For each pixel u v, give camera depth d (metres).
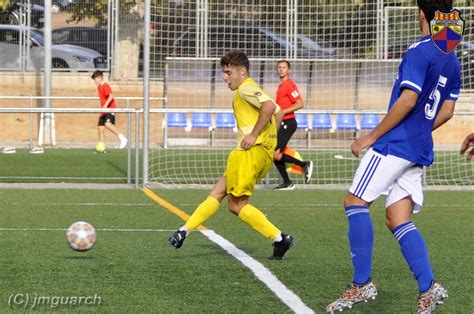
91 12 57.56
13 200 29.16
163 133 51.53
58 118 57.00
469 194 33.25
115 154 48.47
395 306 14.26
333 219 25.25
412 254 13.27
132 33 57.66
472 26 44.34
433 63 13.08
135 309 13.72
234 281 15.94
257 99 17.72
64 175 38.44
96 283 15.63
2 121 57.16
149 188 33.84
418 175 13.56
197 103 53.34
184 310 13.68
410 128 13.25
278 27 52.22
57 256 18.28
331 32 52.22
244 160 17.83
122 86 57.56
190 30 50.97
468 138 14.48
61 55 57.84
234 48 51.84
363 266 13.56
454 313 13.81
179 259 18.16
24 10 57.72
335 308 13.59
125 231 22.25
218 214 25.88
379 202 30.25
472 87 46.78
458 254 19.41
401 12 50.91
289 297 14.63
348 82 54.62
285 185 34.28
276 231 18.11
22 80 57.84
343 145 54.06
